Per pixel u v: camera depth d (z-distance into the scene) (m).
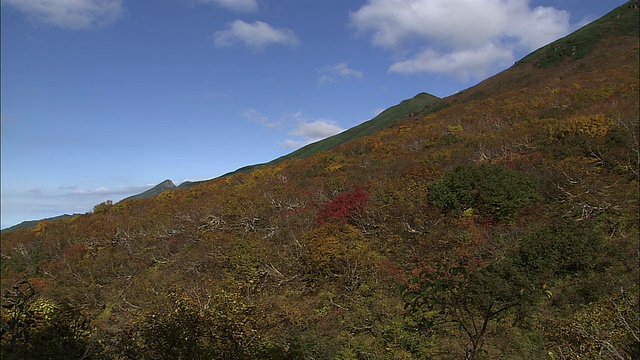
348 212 14.38
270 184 23.39
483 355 7.09
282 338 8.00
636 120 13.93
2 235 27.11
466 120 26.12
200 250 15.03
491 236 11.34
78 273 17.97
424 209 13.07
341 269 11.55
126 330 4.78
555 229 9.80
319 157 27.58
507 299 8.12
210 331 4.92
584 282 8.41
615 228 9.89
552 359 6.41
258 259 12.99
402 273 10.83
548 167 13.16
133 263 17.33
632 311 6.56
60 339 3.96
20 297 3.81
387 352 7.82
